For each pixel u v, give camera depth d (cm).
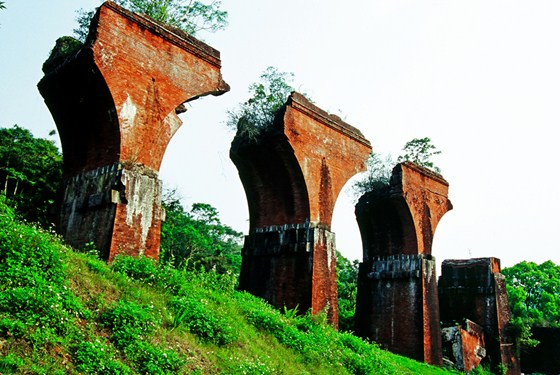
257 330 1107
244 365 826
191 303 948
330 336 1341
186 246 3759
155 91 1363
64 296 741
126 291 896
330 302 1712
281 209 1850
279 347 1066
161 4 1712
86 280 858
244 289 1862
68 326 687
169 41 1426
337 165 1911
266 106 1825
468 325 2480
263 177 1905
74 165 1431
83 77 1288
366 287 2356
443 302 2875
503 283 2845
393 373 1332
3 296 656
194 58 1488
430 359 2083
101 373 635
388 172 2375
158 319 832
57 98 1414
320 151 1852
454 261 2931
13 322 617
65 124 1444
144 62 1348
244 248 1911
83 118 1382
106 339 721
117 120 1269
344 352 1270
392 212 2297
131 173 1260
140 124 1316
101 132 1324
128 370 662
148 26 1370
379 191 2317
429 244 2320
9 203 2109
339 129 1948
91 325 732
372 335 2256
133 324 768
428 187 2408
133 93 1309
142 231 1265
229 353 880
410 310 2173
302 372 962
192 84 1466
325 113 1903
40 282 725
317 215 1780
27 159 2859
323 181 1834
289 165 1773
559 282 4675
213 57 1538
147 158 1324
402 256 2275
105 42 1259
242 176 1967
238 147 1897
